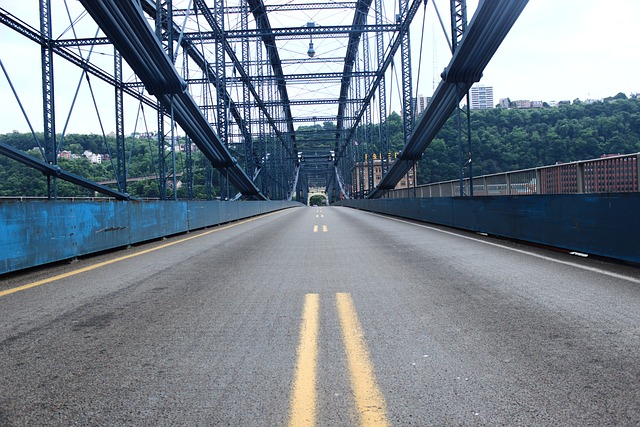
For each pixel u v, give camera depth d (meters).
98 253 10.51
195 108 27.38
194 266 8.39
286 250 10.70
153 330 4.41
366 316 4.80
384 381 3.14
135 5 18.67
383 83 40.97
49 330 4.44
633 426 2.48
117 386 3.12
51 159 21.89
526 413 2.64
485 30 16.72
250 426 2.57
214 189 55.22
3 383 3.20
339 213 36.50
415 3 27.38
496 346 3.78
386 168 39.88
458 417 2.62
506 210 11.72
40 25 22.20
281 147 78.69
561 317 4.57
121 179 29.91
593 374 3.16
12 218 7.43
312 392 2.99
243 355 3.70
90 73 26.66
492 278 6.68
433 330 4.27
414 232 14.72
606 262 7.75
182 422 2.62
